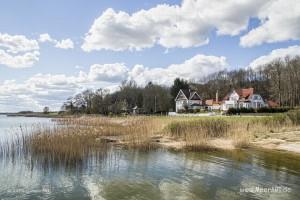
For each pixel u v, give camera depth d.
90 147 19.58
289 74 81.62
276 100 87.44
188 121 28.61
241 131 24.91
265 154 18.64
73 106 85.50
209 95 117.88
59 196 10.68
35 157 17.19
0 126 38.34
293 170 14.11
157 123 30.62
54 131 20.92
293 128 27.98
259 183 11.95
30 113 133.38
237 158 17.36
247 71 116.50
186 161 16.73
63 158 16.44
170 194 10.73
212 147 21.44
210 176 13.16
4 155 17.59
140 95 98.31
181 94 96.88
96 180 12.73
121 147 21.91
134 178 13.00
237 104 81.38
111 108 84.00
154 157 18.11
